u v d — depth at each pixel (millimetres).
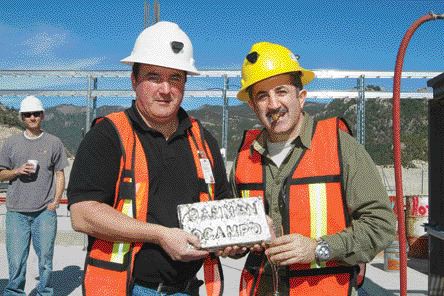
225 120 13695
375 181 2607
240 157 2984
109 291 2387
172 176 2555
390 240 2582
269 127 2750
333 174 2654
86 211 2355
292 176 2711
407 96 14391
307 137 2736
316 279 2641
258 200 2506
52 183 5637
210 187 2684
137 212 2420
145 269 2488
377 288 6680
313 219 2654
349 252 2543
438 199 3955
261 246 2500
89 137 2471
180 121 2676
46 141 5645
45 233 5562
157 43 2531
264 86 2729
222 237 2410
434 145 4020
